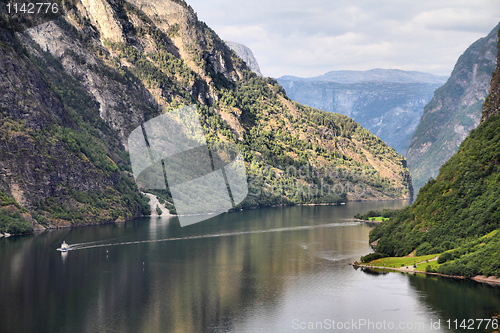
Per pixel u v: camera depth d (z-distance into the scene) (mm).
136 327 154375
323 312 168250
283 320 161125
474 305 168250
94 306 173000
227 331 152250
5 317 161000
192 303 177750
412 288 188125
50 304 174250
